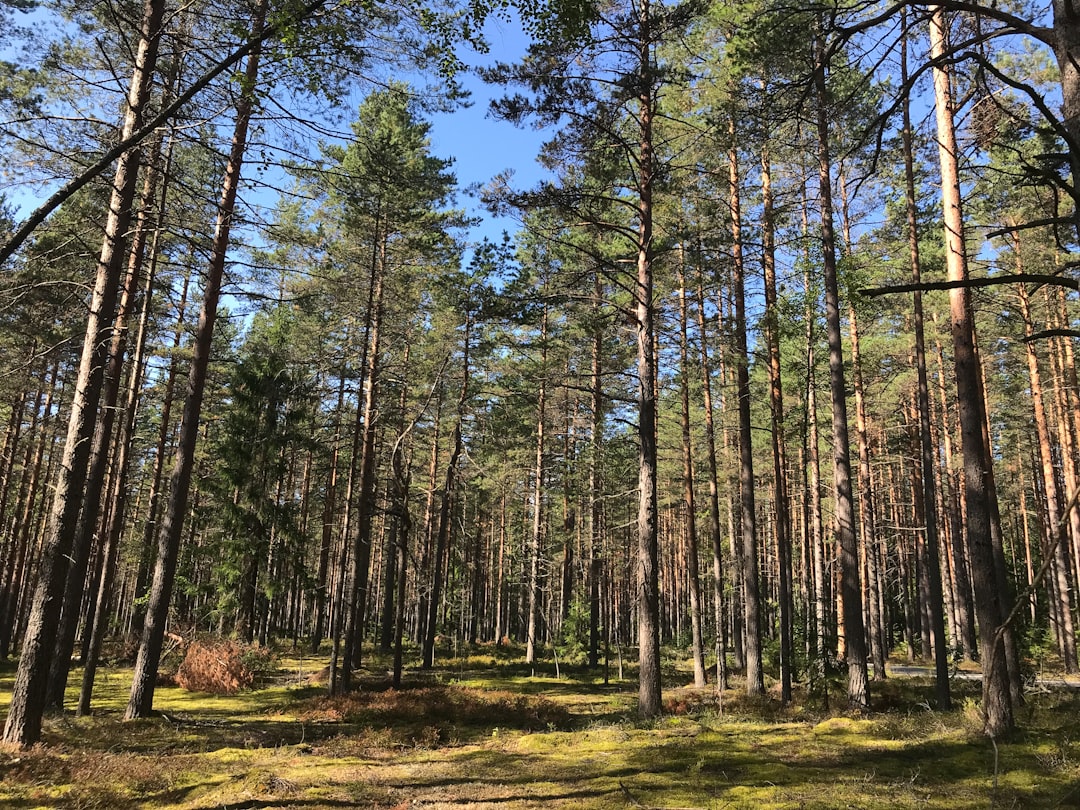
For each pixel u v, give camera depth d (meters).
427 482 30.78
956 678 18.83
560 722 13.81
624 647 37.75
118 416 21.98
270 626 34.31
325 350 23.95
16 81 10.62
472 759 9.35
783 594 14.65
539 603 33.00
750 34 6.02
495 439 26.86
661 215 16.17
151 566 21.55
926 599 30.95
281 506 24.67
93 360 10.00
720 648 16.16
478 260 16.09
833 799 6.30
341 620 16.58
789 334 14.85
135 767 8.43
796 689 16.09
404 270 20.42
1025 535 31.31
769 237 16.36
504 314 15.96
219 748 10.43
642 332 13.38
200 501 27.52
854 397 24.94
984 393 23.05
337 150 16.61
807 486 22.14
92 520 13.35
